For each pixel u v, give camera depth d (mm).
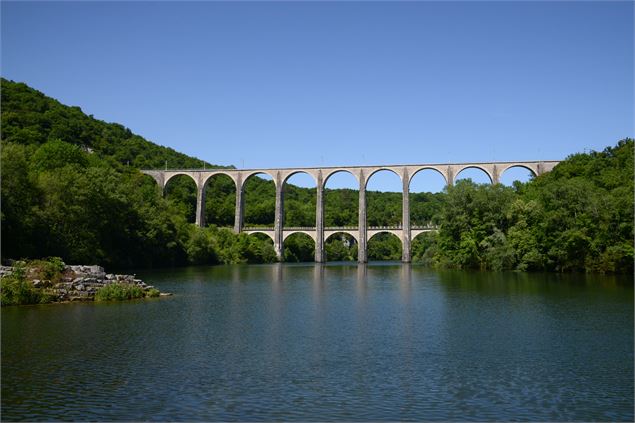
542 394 16625
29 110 138500
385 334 25891
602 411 15180
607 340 24328
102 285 39281
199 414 14734
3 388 16781
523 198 78750
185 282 57562
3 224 57375
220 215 157500
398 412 15055
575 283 51156
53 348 22078
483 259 76062
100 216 75625
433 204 197875
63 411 14820
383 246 180250
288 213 172625
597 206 60156
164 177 131125
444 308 35250
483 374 18750
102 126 166625
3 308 33031
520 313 32500
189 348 22469
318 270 90062
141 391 16625
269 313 32906
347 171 121625
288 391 16781
